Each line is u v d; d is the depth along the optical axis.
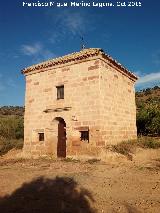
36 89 15.07
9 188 6.84
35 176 8.34
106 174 8.43
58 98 14.12
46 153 14.01
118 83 14.66
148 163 10.60
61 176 8.16
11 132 23.58
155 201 5.48
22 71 15.82
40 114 14.60
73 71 13.44
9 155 15.24
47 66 14.58
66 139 13.09
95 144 11.98
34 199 5.75
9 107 65.81
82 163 10.99
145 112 20.62
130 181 7.38
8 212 4.90
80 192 6.24
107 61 13.25
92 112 12.35
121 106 14.73
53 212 4.85
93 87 12.52
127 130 15.21
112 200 5.58
